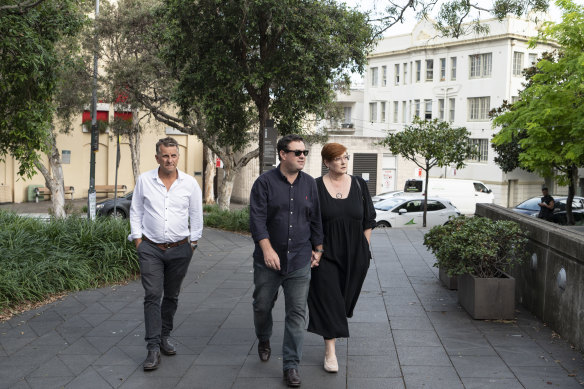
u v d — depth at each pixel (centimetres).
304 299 464
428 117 4994
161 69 2198
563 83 1461
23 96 941
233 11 1305
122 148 3781
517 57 4500
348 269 480
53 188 2428
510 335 580
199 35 1384
